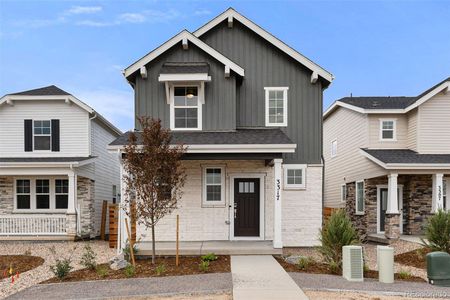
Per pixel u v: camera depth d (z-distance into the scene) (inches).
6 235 677.3
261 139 531.5
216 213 583.2
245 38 622.8
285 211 601.0
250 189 590.6
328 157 1021.8
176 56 588.4
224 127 580.1
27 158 713.6
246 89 616.1
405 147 770.8
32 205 727.1
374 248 626.8
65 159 702.5
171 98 578.2
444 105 729.0
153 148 423.8
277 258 472.7
